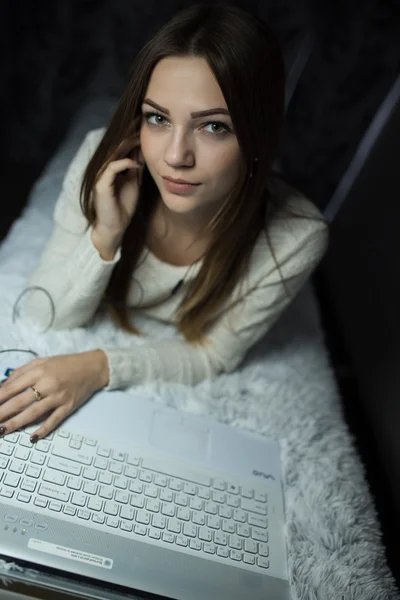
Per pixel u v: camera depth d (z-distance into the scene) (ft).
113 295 3.59
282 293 3.52
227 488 2.97
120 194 3.19
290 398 3.67
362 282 5.18
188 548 2.64
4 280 3.63
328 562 2.77
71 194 3.38
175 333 3.78
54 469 2.65
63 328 3.43
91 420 2.95
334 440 3.50
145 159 2.97
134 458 2.88
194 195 2.94
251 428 3.39
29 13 6.77
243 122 2.76
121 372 3.16
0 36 6.88
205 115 2.69
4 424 2.67
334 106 6.75
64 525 2.48
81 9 6.78
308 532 2.92
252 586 2.61
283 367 3.92
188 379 3.46
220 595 2.53
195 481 2.93
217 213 3.16
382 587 2.73
